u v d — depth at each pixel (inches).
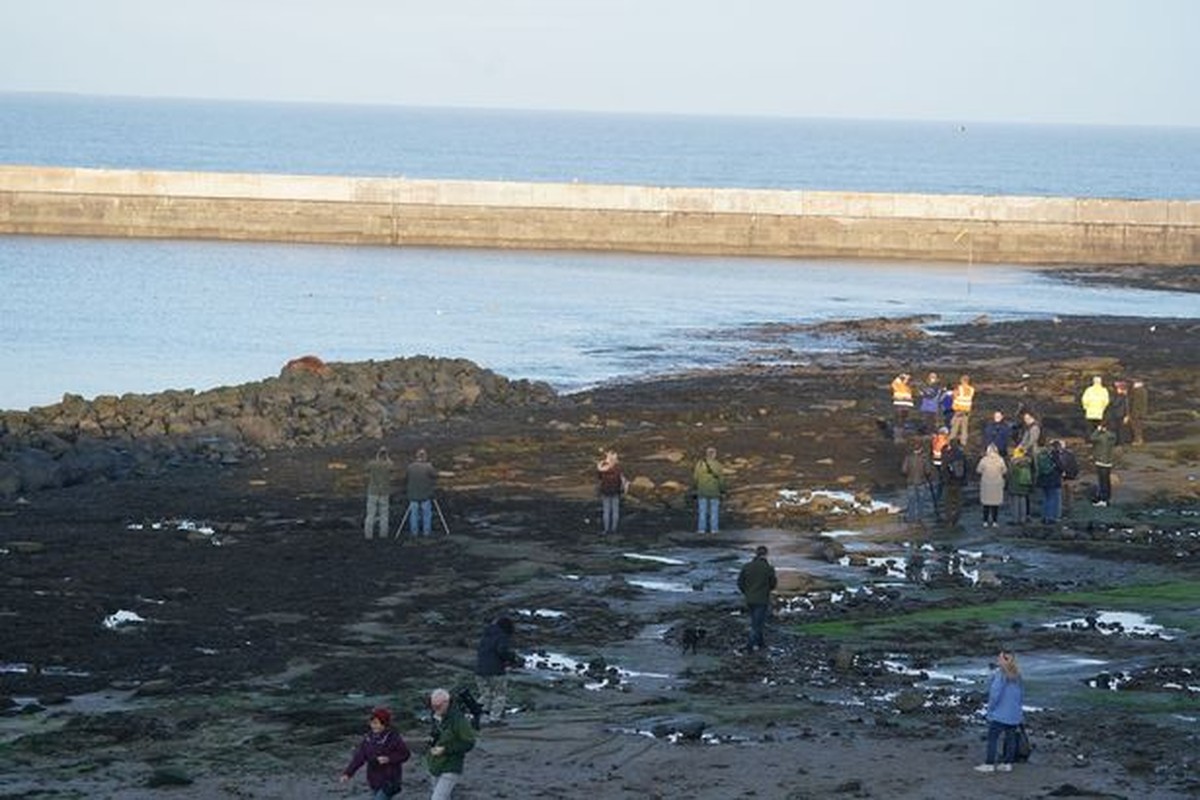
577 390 3767.2
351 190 7150.6
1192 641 1688.0
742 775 1254.9
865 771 1263.5
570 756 1304.1
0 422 3011.8
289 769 1273.4
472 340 4662.9
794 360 4259.4
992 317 5305.1
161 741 1349.7
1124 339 4655.5
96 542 2158.0
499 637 1406.3
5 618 1750.7
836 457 2802.7
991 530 2265.0
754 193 7106.3
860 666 1598.2
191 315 5078.7
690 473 2659.9
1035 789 1219.2
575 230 7135.8
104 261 6314.0
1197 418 3206.2
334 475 2687.0
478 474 2655.0
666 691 1513.3
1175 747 1327.5
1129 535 2222.0
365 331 4835.1
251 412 3184.1
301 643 1690.5
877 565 2053.4
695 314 5270.7
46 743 1337.4
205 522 2310.5
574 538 2218.3
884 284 6220.5
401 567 2046.0
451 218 7150.6
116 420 3065.9
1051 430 3046.3
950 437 2509.8
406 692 1502.2
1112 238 7081.7
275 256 6633.9
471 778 1243.2
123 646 1662.2
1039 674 1555.1
